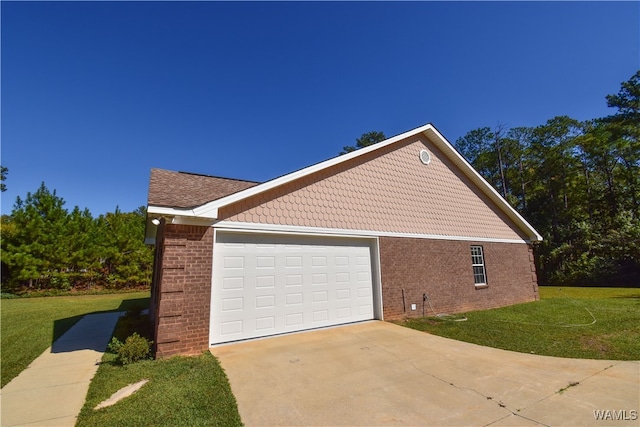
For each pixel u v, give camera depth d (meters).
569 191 27.95
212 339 6.18
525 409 3.58
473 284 11.24
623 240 21.45
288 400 3.83
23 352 6.27
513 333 7.29
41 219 21.28
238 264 6.76
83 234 22.92
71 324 9.55
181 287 5.85
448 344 6.46
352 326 8.03
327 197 8.30
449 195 11.44
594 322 8.12
